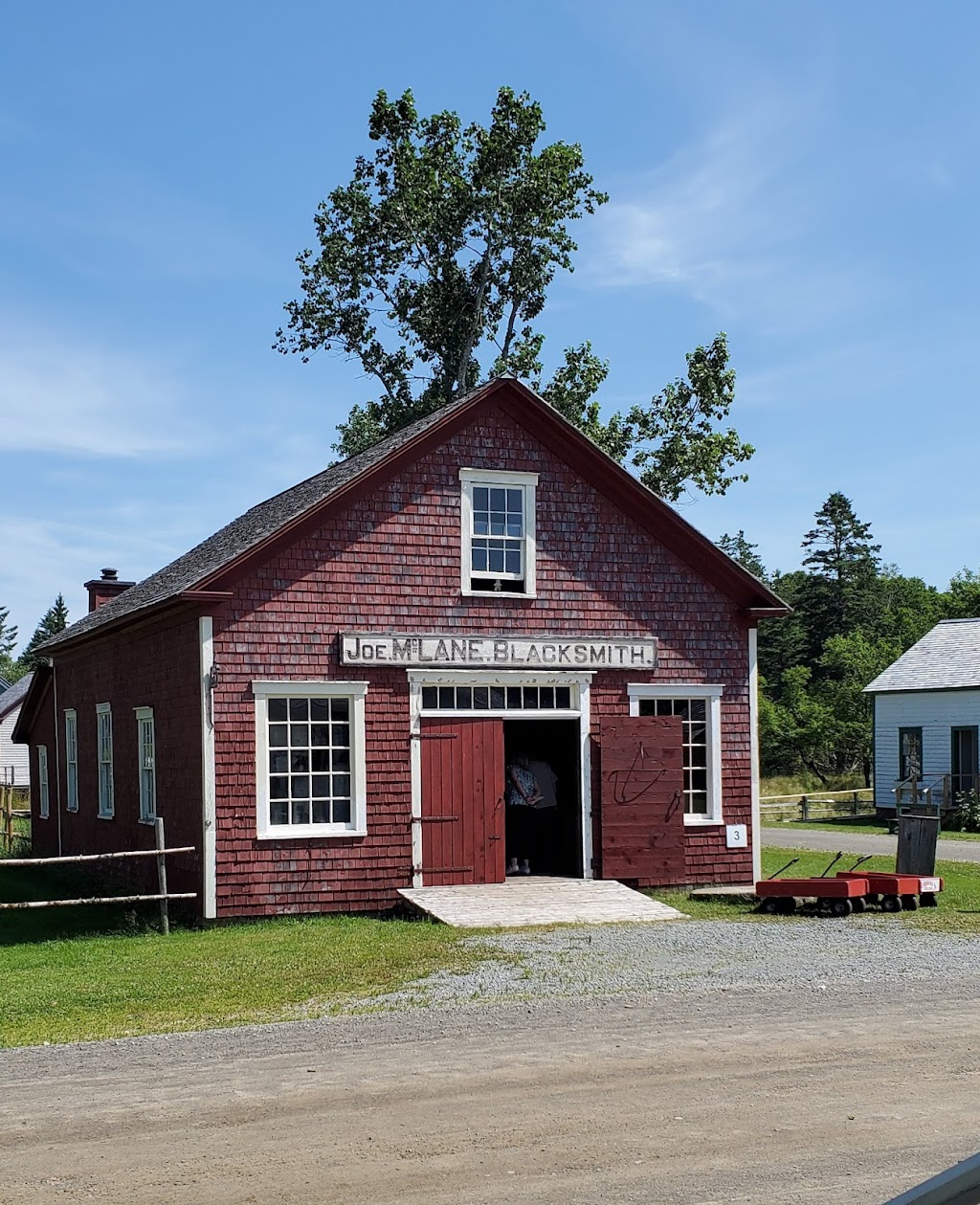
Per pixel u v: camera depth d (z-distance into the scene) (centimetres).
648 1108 793
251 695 1745
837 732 6375
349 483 1812
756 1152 712
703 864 2017
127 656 2144
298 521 1780
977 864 2581
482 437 1927
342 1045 966
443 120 3806
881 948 1418
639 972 1266
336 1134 746
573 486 1984
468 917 1656
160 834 1653
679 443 3906
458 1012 1088
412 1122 768
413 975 1269
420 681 1856
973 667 4262
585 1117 776
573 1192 654
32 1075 892
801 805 4831
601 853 1939
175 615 1855
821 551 8338
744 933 1544
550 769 2030
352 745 1809
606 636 1981
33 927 1727
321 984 1239
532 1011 1086
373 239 3841
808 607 8281
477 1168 689
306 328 3938
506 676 1905
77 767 2598
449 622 1878
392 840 1819
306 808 1780
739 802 2052
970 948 1424
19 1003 1163
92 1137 745
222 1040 992
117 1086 854
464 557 1897
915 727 4381
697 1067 890
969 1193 333
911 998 1133
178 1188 662
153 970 1338
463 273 3862
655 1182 667
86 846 2478
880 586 8894
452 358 3912
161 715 1917
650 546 2027
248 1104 808
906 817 1889
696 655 2042
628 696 1992
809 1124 762
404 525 1862
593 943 1466
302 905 1753
